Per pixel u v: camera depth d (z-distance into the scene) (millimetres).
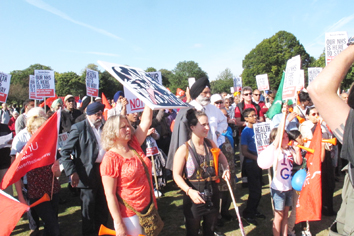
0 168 3809
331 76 1121
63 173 5289
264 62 51281
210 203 2621
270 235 3676
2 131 4566
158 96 2406
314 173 2738
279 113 5082
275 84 49500
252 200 4047
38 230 3914
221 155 2898
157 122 5922
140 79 2596
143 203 2346
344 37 5441
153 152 5238
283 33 50250
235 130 8492
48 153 2781
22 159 2566
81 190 3656
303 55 49750
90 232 3680
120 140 2367
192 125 2688
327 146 4102
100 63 2414
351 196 1342
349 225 1327
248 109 4258
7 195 2062
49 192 3199
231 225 4012
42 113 3457
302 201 2775
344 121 1110
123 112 4793
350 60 1122
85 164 3584
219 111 4086
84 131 3629
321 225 3979
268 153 2979
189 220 2668
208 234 2760
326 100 1136
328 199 4207
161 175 5516
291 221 3527
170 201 5102
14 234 4035
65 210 4883
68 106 6938
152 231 2369
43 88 8516
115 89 49625
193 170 2637
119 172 2291
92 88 8828
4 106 12477
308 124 4215
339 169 6094
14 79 49844
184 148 2689
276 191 3211
